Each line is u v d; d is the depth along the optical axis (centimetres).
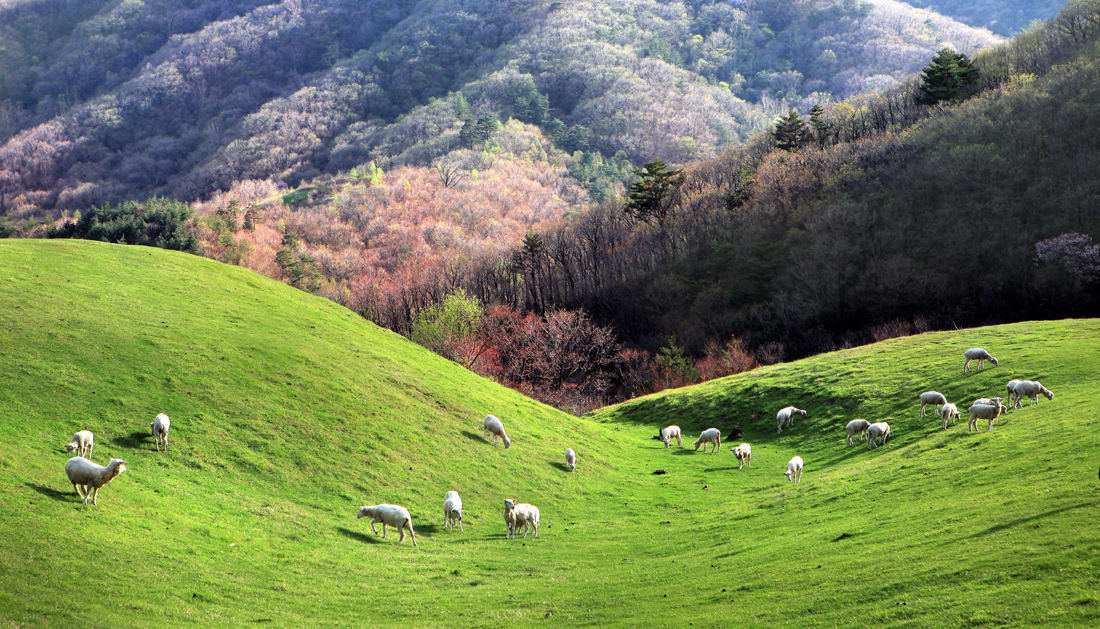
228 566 2084
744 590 1761
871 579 1605
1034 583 1351
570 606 1867
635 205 14700
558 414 4997
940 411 3919
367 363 4259
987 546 1598
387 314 11500
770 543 2238
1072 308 9019
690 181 17362
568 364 9906
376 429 3475
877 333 9819
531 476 3547
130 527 2138
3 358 2980
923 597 1434
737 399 5600
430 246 17912
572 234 15962
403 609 1888
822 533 2189
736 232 13275
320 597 1966
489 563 2398
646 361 10538
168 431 2794
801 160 13862
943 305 9925
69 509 2109
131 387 3094
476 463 3512
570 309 12469
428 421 3788
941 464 2706
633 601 1842
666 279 12700
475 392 4594
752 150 17800
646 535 2797
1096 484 1794
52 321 3428
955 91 13400
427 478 3225
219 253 13988
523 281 13775
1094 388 3419
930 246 10675
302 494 2806
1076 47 13912
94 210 13962
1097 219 9562
